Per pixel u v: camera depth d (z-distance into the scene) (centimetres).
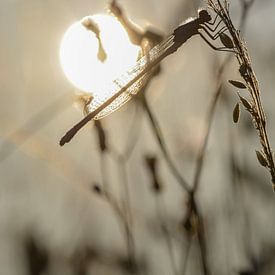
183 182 23
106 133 24
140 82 24
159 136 24
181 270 24
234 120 19
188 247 23
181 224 24
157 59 24
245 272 24
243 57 19
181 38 23
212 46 23
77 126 24
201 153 23
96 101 24
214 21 23
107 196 24
